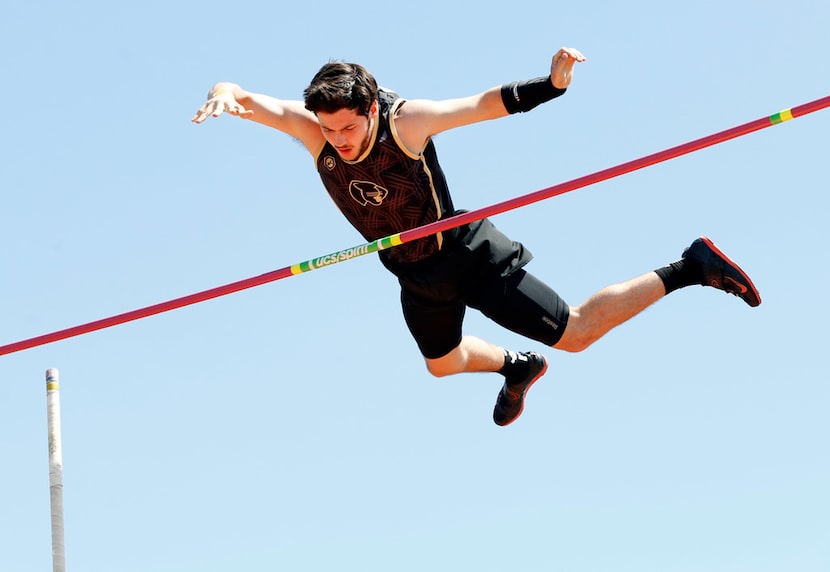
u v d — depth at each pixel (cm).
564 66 563
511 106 579
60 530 719
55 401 741
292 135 614
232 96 578
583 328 662
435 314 664
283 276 629
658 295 664
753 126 545
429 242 630
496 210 584
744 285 654
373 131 589
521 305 649
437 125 589
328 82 569
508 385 756
